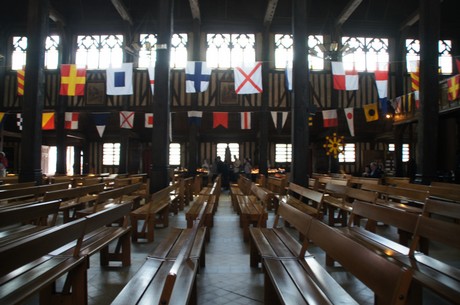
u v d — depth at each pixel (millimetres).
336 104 18266
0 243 3254
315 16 18828
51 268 2545
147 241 5391
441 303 3156
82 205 7441
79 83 13617
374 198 4543
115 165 20609
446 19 18484
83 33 19031
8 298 2029
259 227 4660
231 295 3344
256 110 18406
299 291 2281
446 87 12492
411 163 15383
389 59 18812
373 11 18516
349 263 2039
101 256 4164
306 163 8750
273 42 18891
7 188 5926
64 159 18141
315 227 2758
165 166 9281
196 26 17984
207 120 18641
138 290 2336
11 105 18422
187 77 12891
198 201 6770
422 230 2824
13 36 18891
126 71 12789
